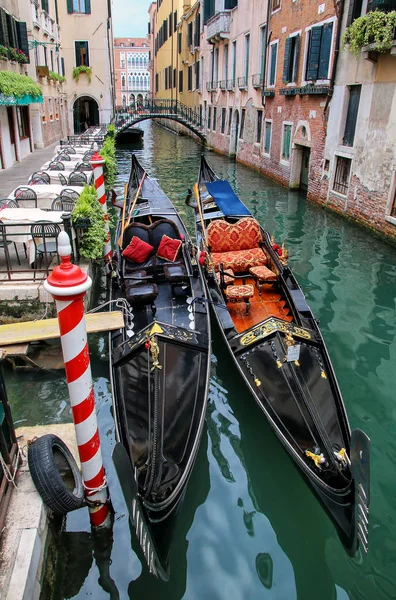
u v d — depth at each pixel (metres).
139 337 4.96
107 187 13.62
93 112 33.72
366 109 10.62
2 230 6.13
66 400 5.14
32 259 6.59
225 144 24.39
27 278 6.36
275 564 3.58
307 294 7.56
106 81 27.75
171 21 41.66
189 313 5.86
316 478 3.63
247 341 5.04
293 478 4.29
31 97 16.36
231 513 3.98
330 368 4.75
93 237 6.99
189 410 4.23
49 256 7.21
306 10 13.55
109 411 5.04
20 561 2.85
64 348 3.08
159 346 4.74
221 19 22.81
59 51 25.92
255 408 5.03
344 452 3.83
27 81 16.50
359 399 5.16
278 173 16.81
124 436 3.95
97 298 7.51
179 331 5.07
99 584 3.40
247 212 8.09
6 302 6.13
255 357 4.86
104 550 3.63
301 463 3.78
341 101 11.80
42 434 3.96
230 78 23.12
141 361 4.67
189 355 4.82
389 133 9.77
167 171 19.56
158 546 3.15
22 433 3.96
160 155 24.91
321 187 13.16
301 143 14.52
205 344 5.08
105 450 4.55
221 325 5.46
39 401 5.12
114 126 25.09
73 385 3.17
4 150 15.34
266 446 4.61
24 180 13.20
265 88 17.67
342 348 6.08
